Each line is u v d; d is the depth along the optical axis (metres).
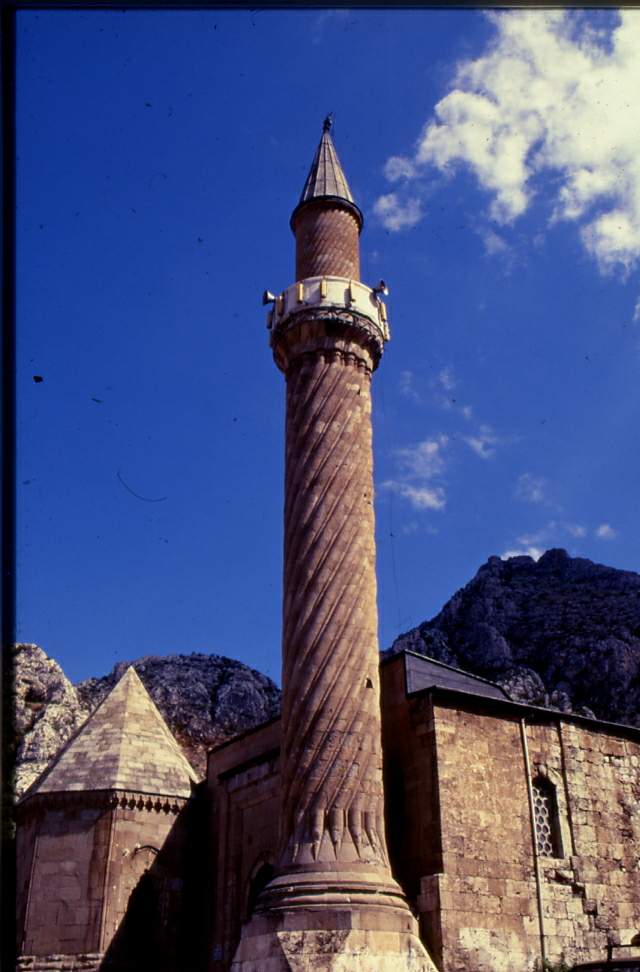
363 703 17.45
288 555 18.92
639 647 72.75
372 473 20.22
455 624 88.69
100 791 26.25
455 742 20.20
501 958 18.47
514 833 20.09
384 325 21.80
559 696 70.06
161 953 25.27
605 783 22.53
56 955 24.14
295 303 21.17
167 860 26.55
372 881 15.81
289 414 20.47
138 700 30.39
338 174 23.52
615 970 16.88
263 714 71.56
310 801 16.59
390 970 14.99
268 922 15.45
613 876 21.38
